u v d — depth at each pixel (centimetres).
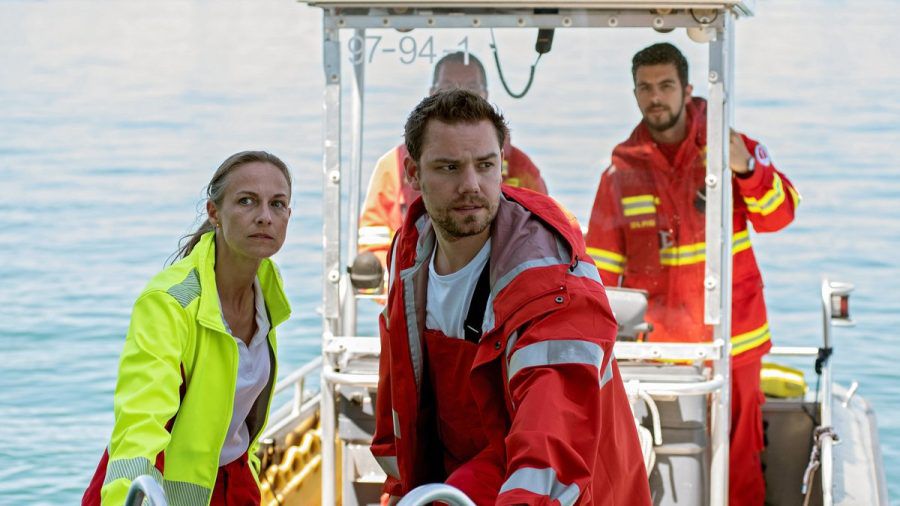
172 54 2656
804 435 475
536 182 422
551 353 260
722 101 405
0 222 1594
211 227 335
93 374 1148
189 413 315
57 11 3197
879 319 1261
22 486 941
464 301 286
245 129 2006
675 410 404
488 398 279
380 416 324
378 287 428
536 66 415
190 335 312
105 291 1356
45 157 1908
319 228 1431
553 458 246
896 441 998
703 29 404
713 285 409
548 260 270
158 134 2028
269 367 341
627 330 415
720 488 409
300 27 2945
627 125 413
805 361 1124
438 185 268
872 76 2209
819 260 1413
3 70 2561
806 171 1723
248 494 343
